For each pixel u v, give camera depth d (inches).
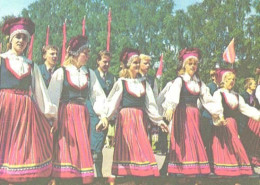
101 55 239.1
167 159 219.9
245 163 224.1
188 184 211.8
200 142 213.5
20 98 180.5
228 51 271.7
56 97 189.5
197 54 219.5
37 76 187.2
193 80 217.8
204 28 454.9
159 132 239.3
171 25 498.6
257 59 356.8
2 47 188.7
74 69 195.5
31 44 198.5
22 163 175.3
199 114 217.5
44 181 190.1
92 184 197.5
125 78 208.2
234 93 232.5
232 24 438.0
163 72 287.1
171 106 209.0
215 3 454.0
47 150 183.5
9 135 177.5
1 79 179.8
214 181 219.3
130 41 572.1
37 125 183.5
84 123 193.3
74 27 564.4
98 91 200.2
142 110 207.0
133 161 198.7
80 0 586.2
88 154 190.7
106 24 601.0
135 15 588.1
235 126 227.0
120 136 202.2
